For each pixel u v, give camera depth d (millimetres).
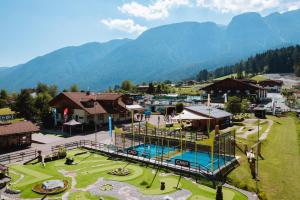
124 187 36812
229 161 44594
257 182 37625
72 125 69125
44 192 34562
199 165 41250
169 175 41250
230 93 115562
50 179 39312
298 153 47438
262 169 41312
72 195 34219
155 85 184625
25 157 49594
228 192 35375
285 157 45750
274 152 48219
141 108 89062
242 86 113062
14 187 36312
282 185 36594
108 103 84000
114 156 51031
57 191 34906
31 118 83750
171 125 72875
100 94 87875
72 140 62781
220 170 40719
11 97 129500
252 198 33719
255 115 81438
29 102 84375
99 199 33094
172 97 126625
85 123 75250
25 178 39562
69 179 39562
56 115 78500
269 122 72438
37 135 68562
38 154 49500
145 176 40938
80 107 75188
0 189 36031
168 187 36844
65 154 50531
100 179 39625
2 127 55312
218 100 113500
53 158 48781
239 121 75312
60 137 66062
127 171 42375
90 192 35156
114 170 42719
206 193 35000
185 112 67125
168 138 58156
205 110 68875
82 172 42531
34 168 44031
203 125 67562
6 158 47688
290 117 80000
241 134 59031
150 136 60406
